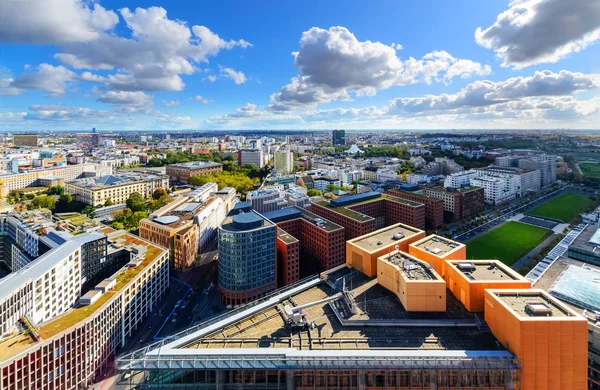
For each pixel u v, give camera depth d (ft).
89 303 483.10
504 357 269.85
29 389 381.81
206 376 276.41
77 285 602.85
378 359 270.87
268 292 650.84
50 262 545.03
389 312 338.13
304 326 318.45
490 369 264.52
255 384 276.82
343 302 356.59
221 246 641.81
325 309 351.46
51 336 407.03
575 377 265.34
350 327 319.88
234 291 627.05
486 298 314.55
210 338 308.60
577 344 264.31
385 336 306.55
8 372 364.99
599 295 431.84
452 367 265.95
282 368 269.23
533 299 305.32
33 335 407.23
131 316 553.23
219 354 276.21
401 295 353.72
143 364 270.46
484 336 304.91
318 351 279.49
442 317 328.29
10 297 455.63
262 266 640.99
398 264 383.86
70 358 422.00
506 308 284.20
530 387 265.54
